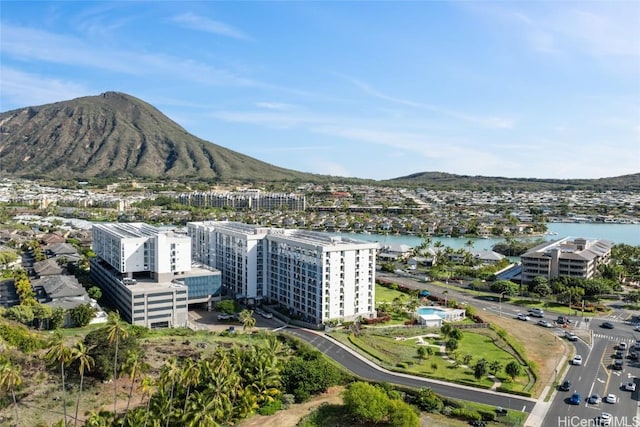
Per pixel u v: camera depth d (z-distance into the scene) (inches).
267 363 6535.4
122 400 6117.1
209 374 5851.4
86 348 5836.6
